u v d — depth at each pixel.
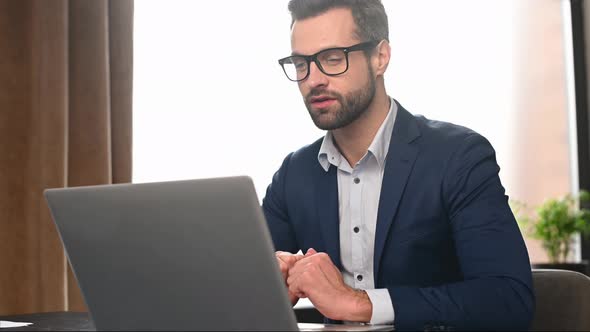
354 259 1.78
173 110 3.43
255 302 1.08
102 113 2.98
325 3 1.68
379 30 1.72
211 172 3.49
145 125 3.37
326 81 1.67
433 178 1.67
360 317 1.36
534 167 4.33
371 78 1.71
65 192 1.19
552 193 4.38
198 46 3.49
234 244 1.07
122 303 1.19
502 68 4.25
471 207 1.58
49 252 2.87
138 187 1.13
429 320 1.35
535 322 1.64
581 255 4.42
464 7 4.14
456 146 1.68
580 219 4.09
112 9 3.08
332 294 1.38
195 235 1.09
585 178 4.41
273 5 3.62
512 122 4.26
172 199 1.10
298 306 3.33
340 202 1.81
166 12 3.43
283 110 3.63
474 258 1.52
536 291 1.65
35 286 2.85
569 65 4.47
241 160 3.55
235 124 3.54
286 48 3.63
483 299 1.38
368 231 1.77
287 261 1.55
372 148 1.75
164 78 3.42
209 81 3.50
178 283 1.13
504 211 1.57
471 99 4.14
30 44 2.91
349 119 1.69
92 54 2.99
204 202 1.08
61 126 2.90
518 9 4.32
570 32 4.47
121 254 1.16
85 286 1.22
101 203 1.16
